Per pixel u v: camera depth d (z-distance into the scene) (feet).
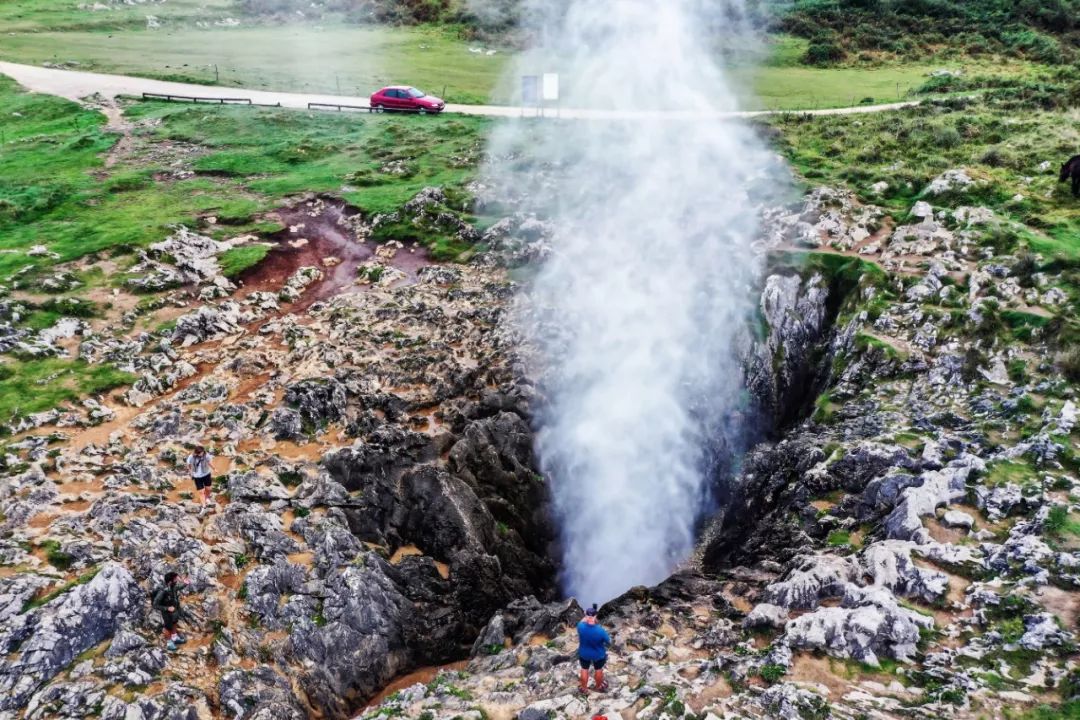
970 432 86.07
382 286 129.80
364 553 78.89
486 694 63.62
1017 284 107.04
